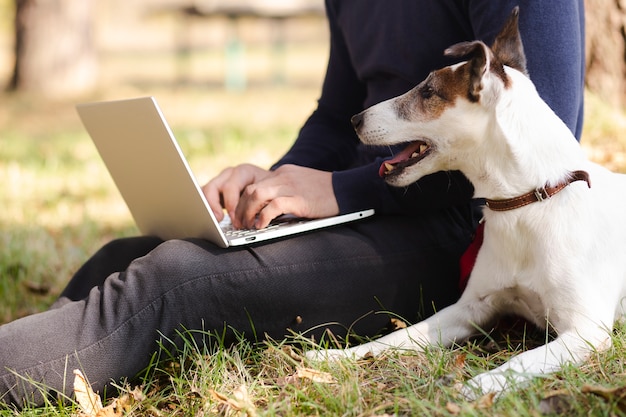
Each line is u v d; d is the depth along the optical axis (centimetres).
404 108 286
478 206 329
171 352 271
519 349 290
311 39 2636
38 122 1167
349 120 362
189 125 1076
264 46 2438
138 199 314
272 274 275
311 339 287
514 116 267
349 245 288
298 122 1068
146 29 2975
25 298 412
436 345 289
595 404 226
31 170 787
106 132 305
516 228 275
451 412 230
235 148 827
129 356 264
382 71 317
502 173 272
